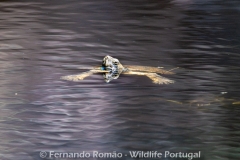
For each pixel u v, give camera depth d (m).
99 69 17.81
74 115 13.41
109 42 23.36
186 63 19.25
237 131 12.52
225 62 19.48
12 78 16.66
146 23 28.78
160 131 12.53
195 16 31.11
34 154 11.39
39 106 13.98
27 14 31.02
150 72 17.44
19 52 20.86
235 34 25.70
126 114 13.52
